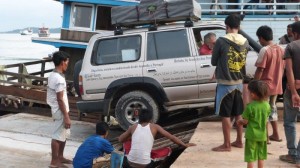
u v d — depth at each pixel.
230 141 7.28
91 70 9.85
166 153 7.43
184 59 9.50
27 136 11.00
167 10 9.59
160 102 9.60
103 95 9.81
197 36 9.80
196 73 9.41
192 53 9.52
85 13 16.58
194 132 8.36
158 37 9.71
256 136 5.45
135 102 9.59
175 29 9.66
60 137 7.92
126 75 9.66
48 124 12.59
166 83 9.53
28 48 135.12
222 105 6.62
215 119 9.45
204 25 9.59
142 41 9.74
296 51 5.87
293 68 5.92
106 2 16.16
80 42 16.20
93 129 12.24
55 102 7.84
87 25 16.55
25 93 14.30
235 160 6.50
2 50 108.81
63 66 7.82
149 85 9.55
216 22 9.63
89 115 13.08
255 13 15.59
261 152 5.54
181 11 9.52
